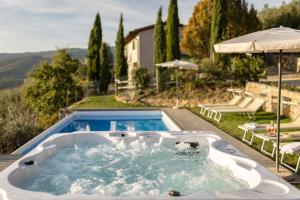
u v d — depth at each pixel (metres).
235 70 16.39
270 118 12.03
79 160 7.11
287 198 4.00
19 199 3.99
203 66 17.86
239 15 20.45
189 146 7.64
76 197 3.97
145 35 26.30
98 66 25.64
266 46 5.55
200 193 4.11
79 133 8.05
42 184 5.66
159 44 19.80
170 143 7.84
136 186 5.73
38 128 11.00
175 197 3.99
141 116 14.37
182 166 6.80
